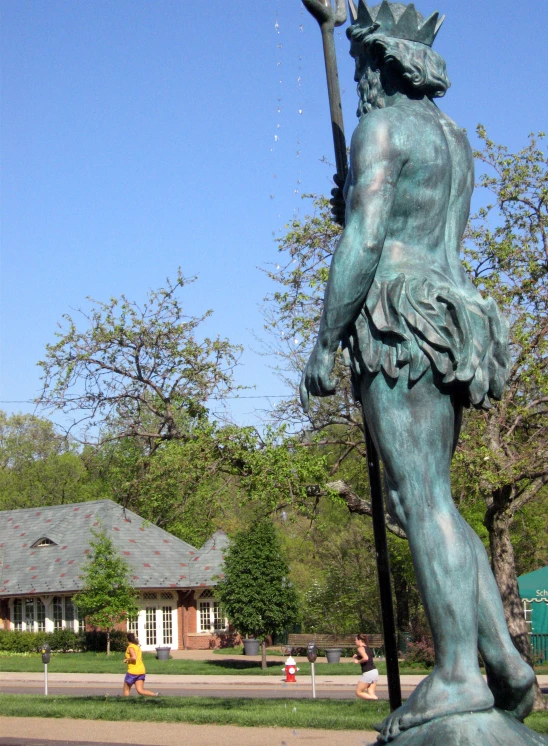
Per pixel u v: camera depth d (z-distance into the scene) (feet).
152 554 147.02
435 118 13.00
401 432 12.05
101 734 41.60
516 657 11.95
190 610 147.33
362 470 63.67
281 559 111.86
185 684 86.84
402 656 101.71
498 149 53.52
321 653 120.37
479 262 52.60
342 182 14.34
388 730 11.52
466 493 51.37
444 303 12.18
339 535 116.16
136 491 55.83
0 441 213.46
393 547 91.81
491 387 12.39
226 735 40.96
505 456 48.98
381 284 12.31
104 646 137.49
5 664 116.37
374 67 13.32
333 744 36.58
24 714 50.85
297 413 54.24
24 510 164.76
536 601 91.97
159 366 53.52
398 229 12.67
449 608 11.51
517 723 11.48
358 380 12.66
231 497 53.67
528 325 48.14
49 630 144.97
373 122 12.57
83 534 151.64
